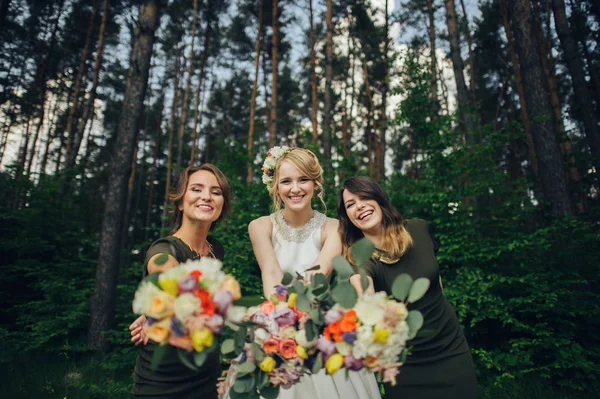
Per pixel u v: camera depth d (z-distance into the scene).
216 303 1.02
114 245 5.68
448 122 5.06
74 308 5.67
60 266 6.35
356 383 1.83
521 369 4.05
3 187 7.38
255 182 5.55
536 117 5.70
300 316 1.16
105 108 18.69
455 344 1.82
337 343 1.05
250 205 5.30
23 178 7.48
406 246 1.88
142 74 6.19
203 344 0.99
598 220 5.50
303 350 1.10
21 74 15.76
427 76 4.99
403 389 1.76
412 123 4.98
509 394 3.61
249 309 1.21
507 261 4.65
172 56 19.64
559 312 4.06
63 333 5.14
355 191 1.89
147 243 6.81
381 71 17.00
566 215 4.72
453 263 4.69
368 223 1.88
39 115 17.17
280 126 23.97
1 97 15.59
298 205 2.00
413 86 5.04
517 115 15.50
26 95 16.03
